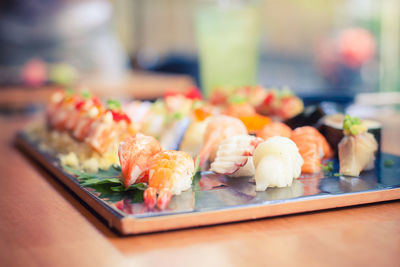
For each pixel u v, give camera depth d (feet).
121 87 6.58
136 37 10.37
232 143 2.04
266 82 8.95
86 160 2.36
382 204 1.88
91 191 1.90
